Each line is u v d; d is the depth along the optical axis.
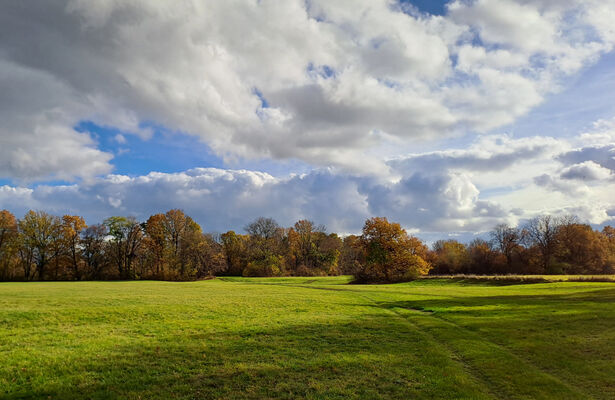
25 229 88.00
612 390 11.09
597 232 99.50
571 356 14.46
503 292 42.03
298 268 106.56
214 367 13.82
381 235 81.31
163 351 15.95
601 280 54.34
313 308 29.58
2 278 85.31
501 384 11.84
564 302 29.02
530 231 103.00
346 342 17.62
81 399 10.97
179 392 11.48
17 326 20.84
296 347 16.72
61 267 91.25
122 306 27.83
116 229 96.81
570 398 10.58
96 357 14.94
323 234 119.06
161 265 97.81
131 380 12.45
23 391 11.50
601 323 19.91
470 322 22.05
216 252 104.94
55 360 14.45
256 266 99.94
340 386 11.88
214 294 40.97
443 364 13.94
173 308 27.62
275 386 11.94
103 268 95.62
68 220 92.62
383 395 11.12
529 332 18.62
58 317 23.11
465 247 127.75
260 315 25.53
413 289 51.75
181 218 99.88
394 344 17.19
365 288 54.97
